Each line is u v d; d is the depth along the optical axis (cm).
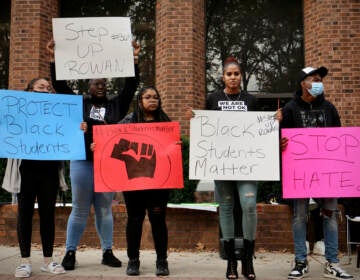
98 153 419
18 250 557
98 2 878
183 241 579
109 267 453
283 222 571
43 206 422
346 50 770
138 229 421
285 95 827
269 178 404
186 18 788
